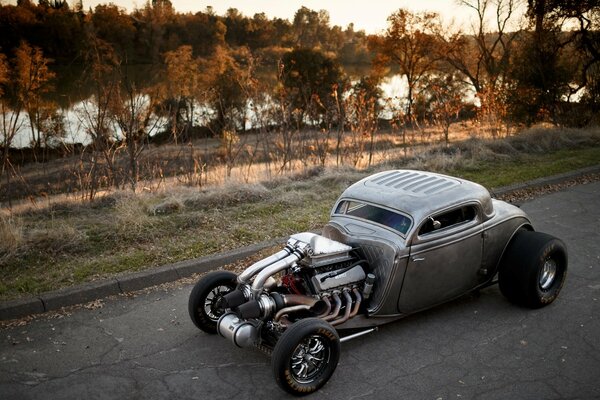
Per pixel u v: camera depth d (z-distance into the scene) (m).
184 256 8.01
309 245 5.44
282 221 9.52
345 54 139.38
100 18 82.88
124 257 7.89
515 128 20.59
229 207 10.34
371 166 13.91
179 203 10.08
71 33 76.69
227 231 9.03
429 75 56.09
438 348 5.71
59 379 5.20
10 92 16.41
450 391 4.97
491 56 47.06
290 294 5.39
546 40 20.62
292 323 5.31
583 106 20.64
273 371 4.72
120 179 13.11
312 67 49.31
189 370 5.37
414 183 6.38
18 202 12.84
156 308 6.71
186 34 97.75
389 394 4.94
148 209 9.94
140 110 14.32
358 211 6.23
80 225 9.05
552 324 6.16
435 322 6.27
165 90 22.19
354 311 5.53
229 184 11.53
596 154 14.92
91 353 5.68
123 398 4.91
